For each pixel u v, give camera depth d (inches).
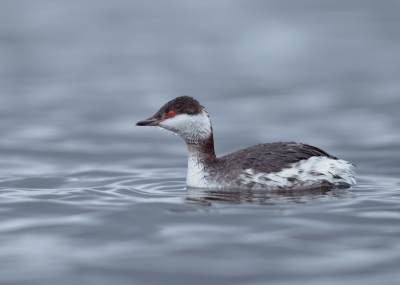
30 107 941.2
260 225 374.6
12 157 665.6
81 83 1147.3
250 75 1210.6
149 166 627.8
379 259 321.4
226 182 482.3
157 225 379.2
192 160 502.9
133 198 452.4
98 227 377.1
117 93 1055.6
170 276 306.3
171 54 1473.9
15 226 383.2
